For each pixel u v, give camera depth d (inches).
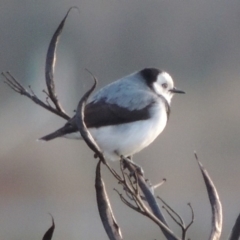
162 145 754.2
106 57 1183.6
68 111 968.9
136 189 242.1
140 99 380.2
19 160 714.8
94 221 608.7
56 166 697.0
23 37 1170.0
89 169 682.2
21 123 845.2
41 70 1093.8
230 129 794.8
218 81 1039.0
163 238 565.6
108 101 376.5
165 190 668.7
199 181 684.7
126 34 1211.2
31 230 614.9
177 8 1228.5
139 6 1227.9
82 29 1198.3
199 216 599.5
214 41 1203.2
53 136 353.7
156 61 1195.3
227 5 1223.5
